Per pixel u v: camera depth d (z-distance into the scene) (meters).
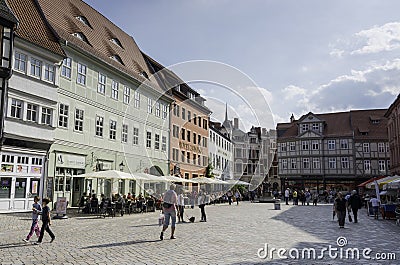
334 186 57.38
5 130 19.91
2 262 7.97
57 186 23.97
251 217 21.48
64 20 27.30
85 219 18.30
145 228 14.68
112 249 9.70
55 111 23.31
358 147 56.41
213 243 10.97
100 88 28.38
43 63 22.47
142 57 39.62
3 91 19.81
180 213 17.81
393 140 44.50
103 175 21.00
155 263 7.98
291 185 60.12
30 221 16.47
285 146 61.34
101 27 33.97
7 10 19.94
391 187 23.94
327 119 61.31
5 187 20.27
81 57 26.30
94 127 27.52
